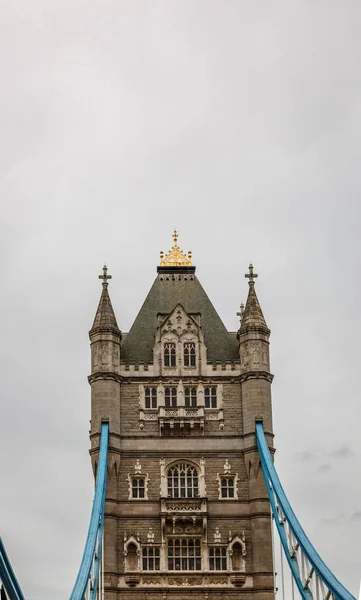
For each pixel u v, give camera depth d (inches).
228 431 4638.3
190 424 4621.1
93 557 3828.7
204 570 4392.2
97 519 3976.4
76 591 3380.9
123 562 4397.1
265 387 4682.6
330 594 3412.9
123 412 4665.4
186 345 4800.7
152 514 4480.8
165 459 4576.8
